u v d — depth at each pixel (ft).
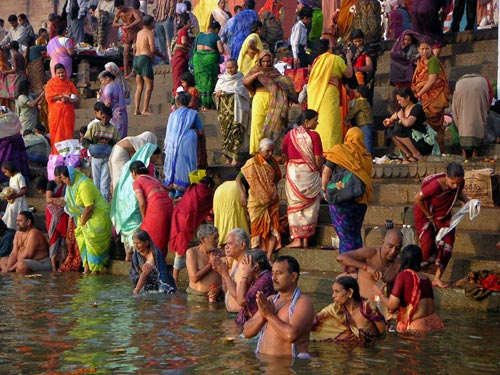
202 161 51.47
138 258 41.73
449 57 60.34
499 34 55.11
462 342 30.19
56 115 60.95
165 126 65.26
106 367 27.09
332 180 39.93
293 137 43.52
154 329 32.76
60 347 29.86
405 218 43.24
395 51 54.54
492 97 50.67
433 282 37.14
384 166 47.75
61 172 48.88
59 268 50.19
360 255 35.04
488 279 35.35
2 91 72.84
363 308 30.37
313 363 27.30
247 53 56.70
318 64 48.75
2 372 26.63
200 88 62.34
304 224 43.55
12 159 59.52
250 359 27.84
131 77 75.87
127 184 48.24
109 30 87.51
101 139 53.78
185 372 26.37
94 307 37.47
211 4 82.33
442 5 58.80
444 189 36.86
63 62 73.77
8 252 51.57
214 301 38.81
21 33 86.89
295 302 28.14
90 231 48.49
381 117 56.59
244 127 53.01
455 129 51.65
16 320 34.55
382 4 72.02
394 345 29.81
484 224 41.52
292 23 89.30
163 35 77.15
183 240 44.78
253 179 43.34
